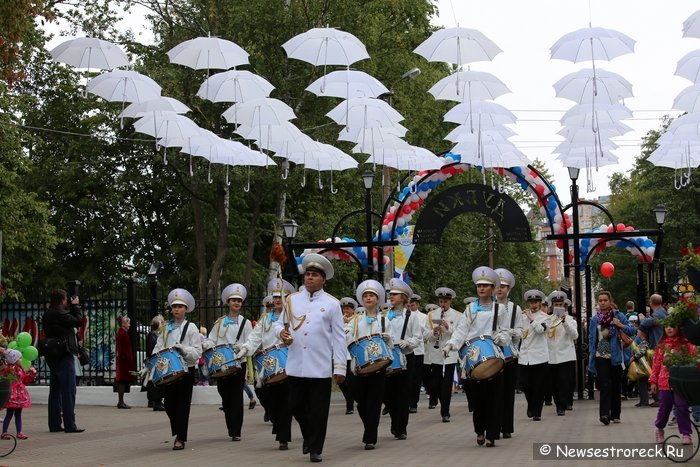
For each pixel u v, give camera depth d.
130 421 19.97
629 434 15.73
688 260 12.02
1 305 24.64
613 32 17.12
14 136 33.38
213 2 33.75
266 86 18.03
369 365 14.47
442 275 53.19
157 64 34.19
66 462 13.42
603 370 17.64
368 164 39.25
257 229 39.09
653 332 20.38
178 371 14.63
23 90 42.47
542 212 25.94
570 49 17.06
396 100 39.66
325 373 13.16
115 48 16.48
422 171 26.88
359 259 28.22
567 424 18.02
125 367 23.56
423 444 15.06
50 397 17.70
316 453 13.01
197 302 26.91
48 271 44.56
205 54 17.44
